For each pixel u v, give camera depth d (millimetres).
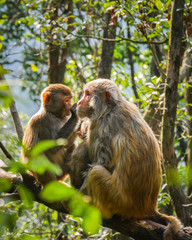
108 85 7480
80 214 1860
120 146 6836
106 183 6625
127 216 6707
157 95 10039
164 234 6070
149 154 6898
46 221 12594
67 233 12375
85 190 6965
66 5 14078
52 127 9008
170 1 9062
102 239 9305
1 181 2168
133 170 6719
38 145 2021
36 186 7523
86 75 18406
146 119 12109
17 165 2141
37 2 12211
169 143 7812
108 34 12922
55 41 12422
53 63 14398
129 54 16547
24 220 12180
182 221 8016
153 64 14438
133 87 15758
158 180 7051
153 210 7055
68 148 8906
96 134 7309
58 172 1960
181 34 7844
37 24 11898
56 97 9078
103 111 7332
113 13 10312
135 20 9922
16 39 19688
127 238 10430
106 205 6668
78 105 7727
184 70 12055
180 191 7992
